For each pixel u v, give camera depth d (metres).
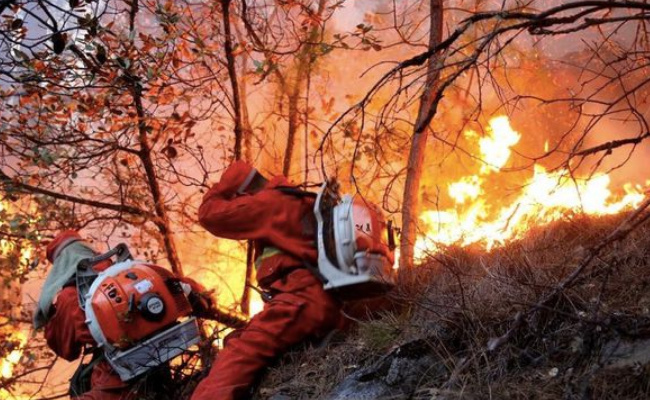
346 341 4.32
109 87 6.05
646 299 3.49
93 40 5.62
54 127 6.52
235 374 4.28
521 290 3.80
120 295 4.59
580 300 3.63
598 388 3.09
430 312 4.10
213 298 5.25
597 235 4.39
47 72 5.83
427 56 3.56
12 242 7.48
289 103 7.15
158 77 6.23
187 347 4.71
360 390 3.77
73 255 4.95
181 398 4.75
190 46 6.64
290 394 4.12
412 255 5.37
